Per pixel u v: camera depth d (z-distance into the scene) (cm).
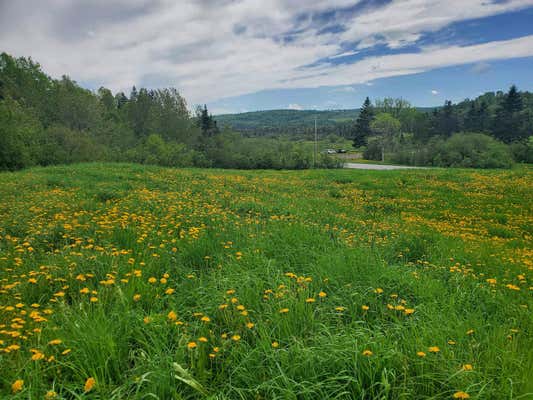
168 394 233
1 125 2645
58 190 1092
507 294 436
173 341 299
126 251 507
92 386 220
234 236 617
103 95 8125
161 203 938
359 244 641
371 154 7806
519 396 215
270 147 5684
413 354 263
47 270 425
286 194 1472
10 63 5238
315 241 615
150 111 6384
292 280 419
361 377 245
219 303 352
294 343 283
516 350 284
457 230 986
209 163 4953
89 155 3462
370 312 363
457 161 5038
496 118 7588
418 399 231
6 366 246
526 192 1648
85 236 593
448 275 504
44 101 4972
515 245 859
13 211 790
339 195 1622
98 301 333
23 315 319
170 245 556
